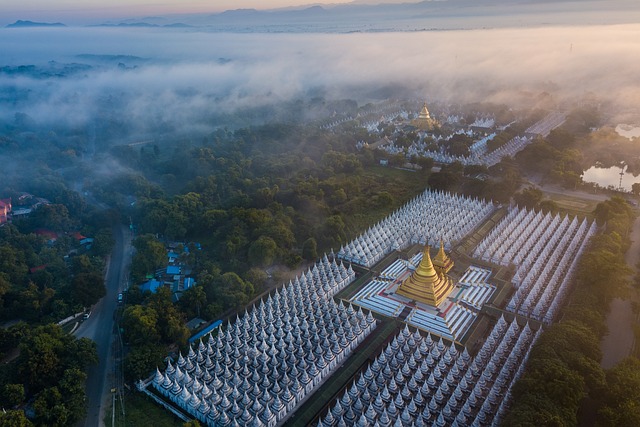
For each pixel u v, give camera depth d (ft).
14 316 538.47
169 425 393.91
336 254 652.89
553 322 495.82
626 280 529.04
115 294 601.21
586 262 532.32
